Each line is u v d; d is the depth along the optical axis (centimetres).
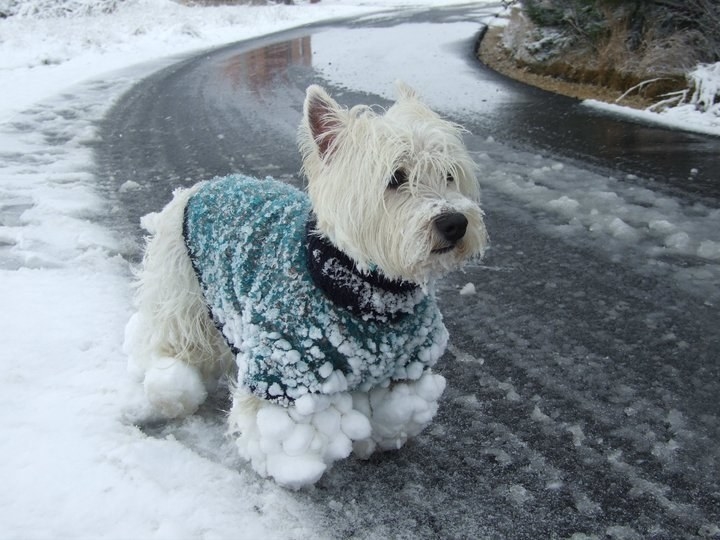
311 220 68
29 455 69
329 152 67
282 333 64
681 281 113
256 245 69
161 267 81
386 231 63
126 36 537
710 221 136
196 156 193
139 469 68
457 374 89
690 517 65
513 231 136
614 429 78
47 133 221
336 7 902
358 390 70
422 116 67
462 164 68
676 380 87
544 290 112
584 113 233
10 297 104
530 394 85
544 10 311
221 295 72
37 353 89
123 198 158
